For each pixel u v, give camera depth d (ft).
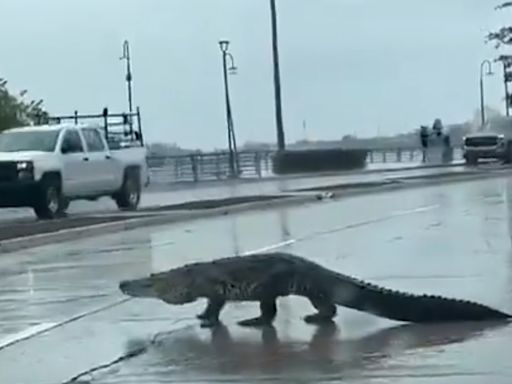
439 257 56.29
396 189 122.52
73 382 31.53
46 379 32.09
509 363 31.50
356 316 39.63
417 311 37.91
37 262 61.11
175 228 80.38
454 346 34.09
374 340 35.53
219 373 31.73
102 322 40.83
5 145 96.27
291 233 72.64
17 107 159.94
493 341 34.63
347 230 73.56
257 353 34.27
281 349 34.73
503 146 204.23
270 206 99.14
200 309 42.39
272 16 201.26
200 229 78.64
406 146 332.80
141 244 69.21
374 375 30.63
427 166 211.61
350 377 30.53
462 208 90.22
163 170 187.01
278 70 204.03
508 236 65.62
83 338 37.96
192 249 64.69
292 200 103.71
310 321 38.83
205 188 152.25
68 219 87.71
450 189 119.75
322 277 38.55
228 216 90.12
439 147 244.01
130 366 33.22
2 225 83.41
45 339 38.06
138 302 44.65
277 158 205.57
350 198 109.40
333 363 32.40
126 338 37.63
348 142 286.05
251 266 38.81
